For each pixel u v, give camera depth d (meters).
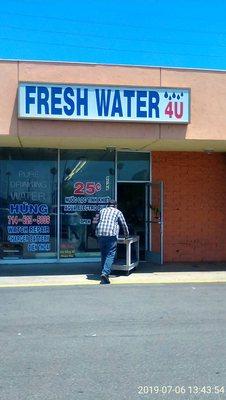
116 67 11.84
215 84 12.15
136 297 9.69
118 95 11.59
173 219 14.68
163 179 14.63
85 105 11.45
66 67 11.66
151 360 5.83
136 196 14.68
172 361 5.79
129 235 13.24
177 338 6.75
